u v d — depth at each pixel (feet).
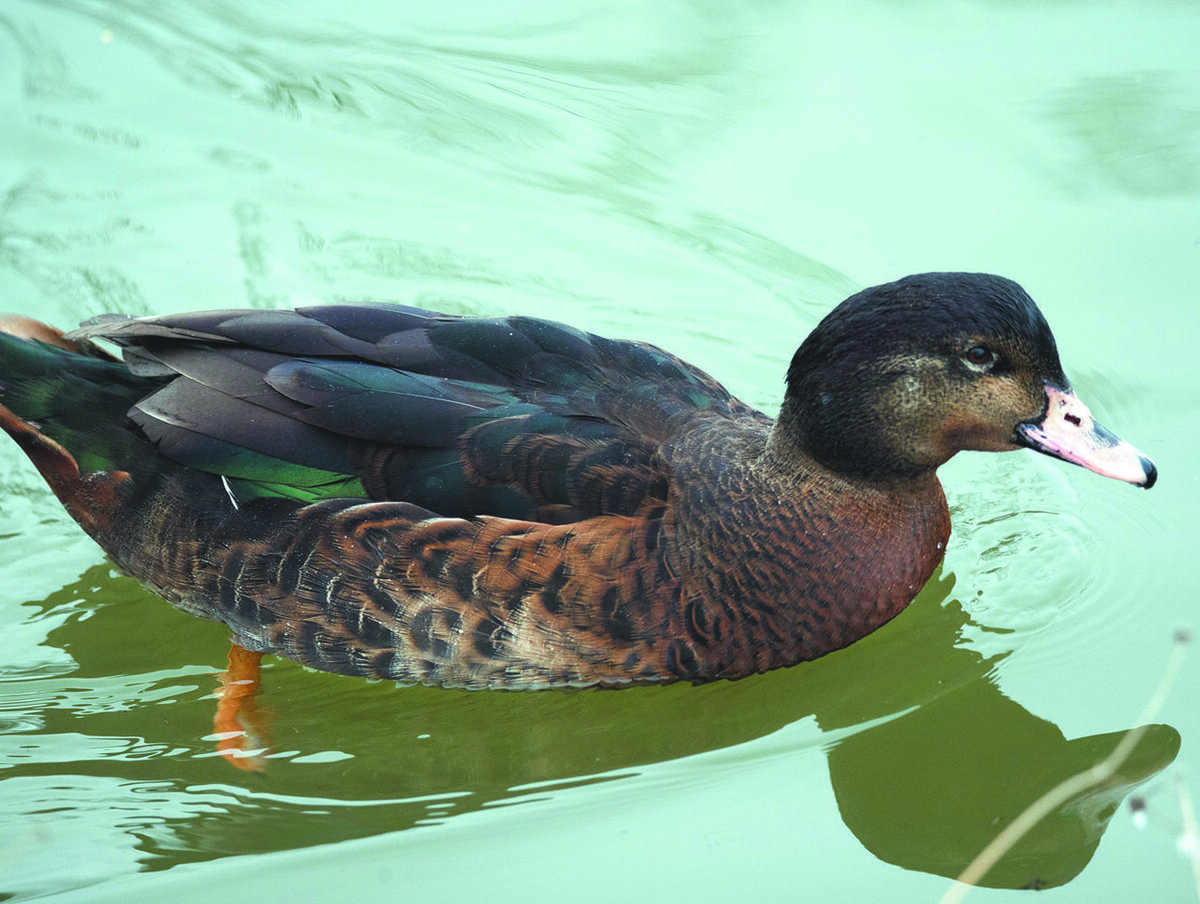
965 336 19.29
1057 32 34.09
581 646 19.52
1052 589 22.88
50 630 22.30
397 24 35.86
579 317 28.22
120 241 29.35
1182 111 31.19
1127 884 17.67
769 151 31.58
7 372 21.47
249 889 17.70
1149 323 27.07
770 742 20.42
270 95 33.30
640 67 34.09
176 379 21.03
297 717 20.77
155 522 21.01
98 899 17.52
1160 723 20.06
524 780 19.77
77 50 34.12
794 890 17.69
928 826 19.17
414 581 19.57
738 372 27.12
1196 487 24.32
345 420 20.03
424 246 29.68
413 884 17.78
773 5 35.68
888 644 22.09
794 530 20.26
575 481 19.61
